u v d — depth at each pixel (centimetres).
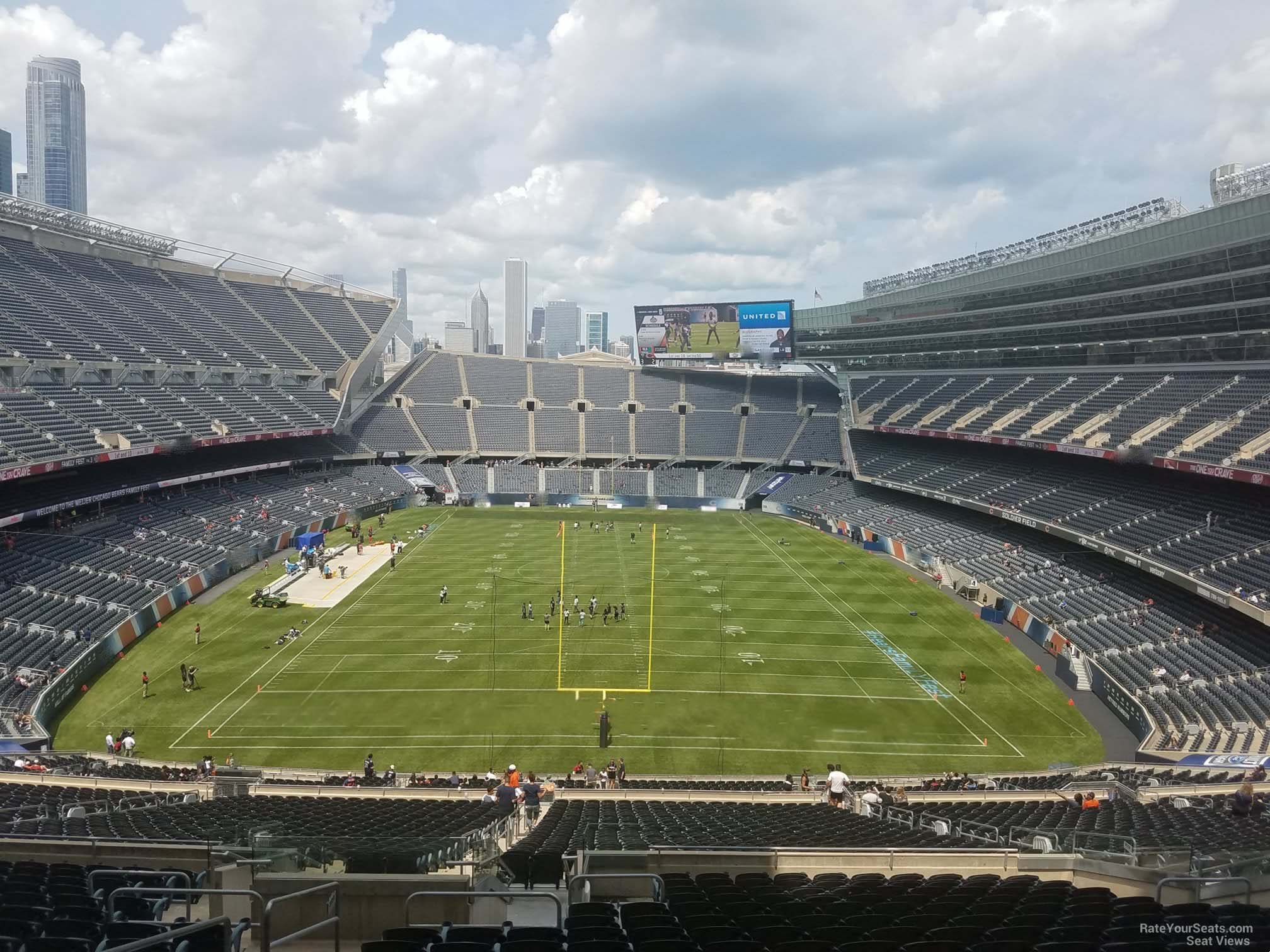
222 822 2133
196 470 8588
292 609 6253
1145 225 6575
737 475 12125
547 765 3862
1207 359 6700
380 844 1714
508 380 13762
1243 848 1823
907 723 4353
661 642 5591
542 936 1132
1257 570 4759
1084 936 1129
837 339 12006
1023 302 8269
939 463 9631
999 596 6306
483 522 10112
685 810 2712
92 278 9219
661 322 12662
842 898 1389
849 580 7450
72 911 1191
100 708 4412
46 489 6719
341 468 11438
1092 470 7538
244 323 10844
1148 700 4312
